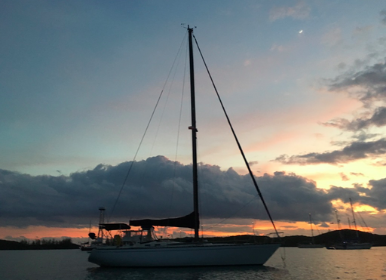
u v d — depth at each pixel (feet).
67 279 62.28
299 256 150.82
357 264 93.81
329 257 137.39
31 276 70.33
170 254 64.54
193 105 76.79
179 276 57.06
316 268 79.41
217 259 64.49
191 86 77.92
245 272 61.26
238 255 65.16
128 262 66.33
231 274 58.90
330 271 71.87
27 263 121.90
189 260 64.39
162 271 62.49
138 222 69.05
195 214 68.64
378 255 154.71
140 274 60.08
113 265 67.72
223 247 64.54
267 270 65.77
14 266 103.45
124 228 73.20
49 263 121.08
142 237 72.18
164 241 69.82
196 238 67.77
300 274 64.59
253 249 65.72
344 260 114.42
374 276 63.52
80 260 148.15
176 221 68.39
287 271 68.18
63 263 120.47
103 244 73.00
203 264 64.39
